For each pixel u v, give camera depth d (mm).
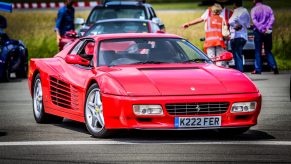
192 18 46531
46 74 14172
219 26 22625
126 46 13281
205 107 11562
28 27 42094
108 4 29531
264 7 26219
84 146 11367
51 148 11211
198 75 12156
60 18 28000
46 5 66750
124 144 11508
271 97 18734
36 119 14578
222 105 11656
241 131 12383
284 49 32625
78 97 12875
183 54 13281
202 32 36938
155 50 13242
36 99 14688
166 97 11477
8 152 10867
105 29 24672
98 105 12172
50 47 36562
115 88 11695
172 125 11508
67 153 10742
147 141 11789
